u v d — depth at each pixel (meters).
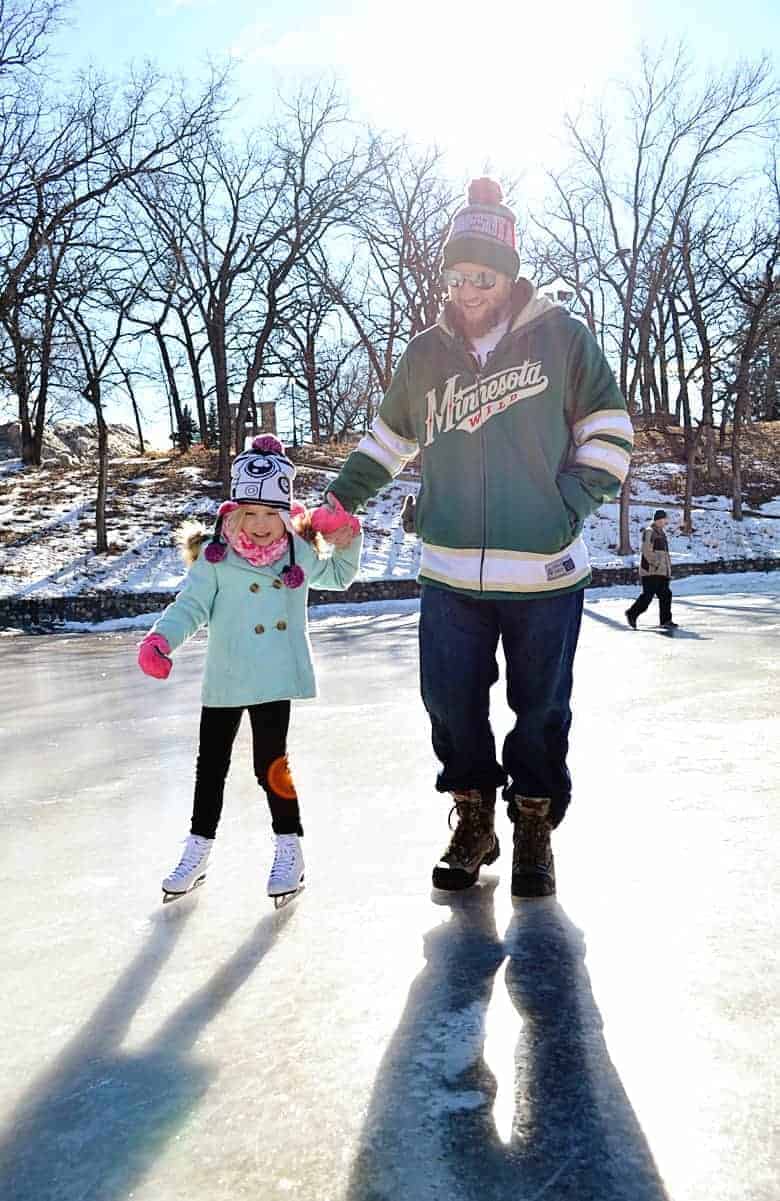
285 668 2.94
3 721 6.66
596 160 30.72
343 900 2.67
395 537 26.86
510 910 2.54
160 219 30.88
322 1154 1.52
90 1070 1.81
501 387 2.73
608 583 24.27
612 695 6.41
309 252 34.25
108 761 4.86
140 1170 1.50
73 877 2.97
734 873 2.69
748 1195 1.38
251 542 2.97
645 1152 1.49
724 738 4.57
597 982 2.07
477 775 2.80
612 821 3.26
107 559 23.69
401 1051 1.82
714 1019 1.88
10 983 2.21
